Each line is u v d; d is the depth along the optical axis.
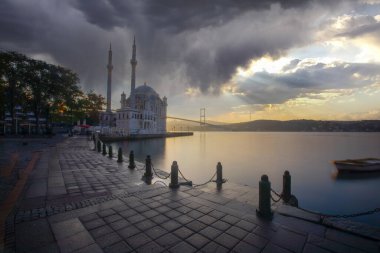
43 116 50.06
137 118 92.56
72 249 4.18
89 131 60.22
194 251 4.16
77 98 51.75
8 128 59.66
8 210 6.01
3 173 10.65
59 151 20.64
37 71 43.31
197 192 7.86
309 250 4.20
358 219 14.40
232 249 4.22
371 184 23.89
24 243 4.34
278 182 24.28
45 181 9.38
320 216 5.62
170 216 5.72
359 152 57.75
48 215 5.71
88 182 9.31
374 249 4.20
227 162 38.75
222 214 5.88
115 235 4.72
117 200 6.93
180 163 36.72
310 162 39.50
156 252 4.12
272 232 4.89
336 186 23.17
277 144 89.94
